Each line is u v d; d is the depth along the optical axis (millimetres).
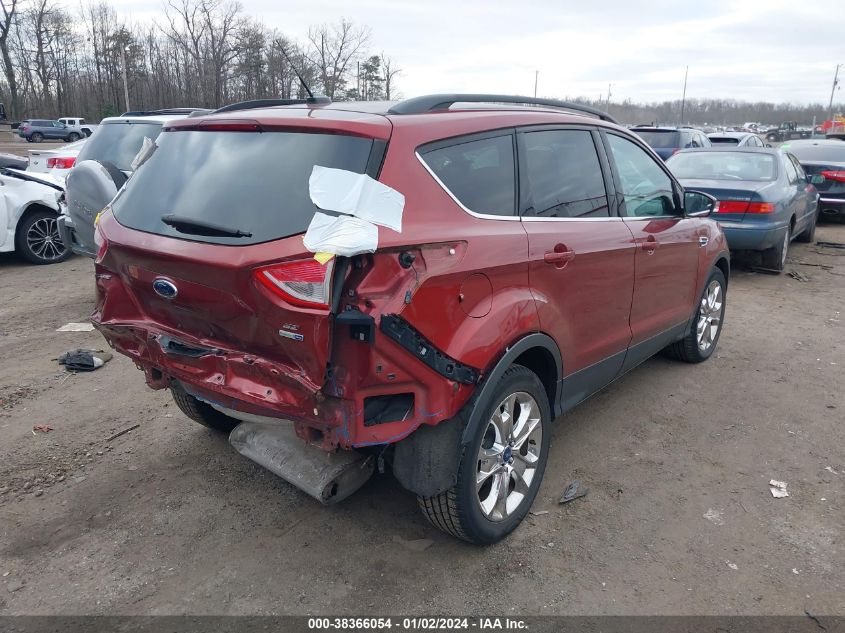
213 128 3051
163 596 2883
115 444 4168
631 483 3779
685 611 2803
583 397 3863
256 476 3820
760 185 8422
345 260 2400
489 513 3119
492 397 2957
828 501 3598
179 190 2959
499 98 3553
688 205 4883
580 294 3539
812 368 5535
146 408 4691
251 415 2998
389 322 2459
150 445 4164
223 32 53781
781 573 3033
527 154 3355
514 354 3016
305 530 3334
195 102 57156
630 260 3979
